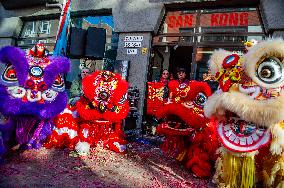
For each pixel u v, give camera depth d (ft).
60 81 12.45
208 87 11.53
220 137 9.59
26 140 12.78
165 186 10.05
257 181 9.91
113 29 24.79
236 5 21.07
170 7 23.07
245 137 9.21
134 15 23.61
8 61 11.79
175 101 11.82
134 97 21.22
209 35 21.71
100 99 12.83
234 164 9.39
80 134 13.44
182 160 12.76
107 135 14.33
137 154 14.64
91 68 27.45
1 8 31.42
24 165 10.77
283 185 9.06
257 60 8.66
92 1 25.63
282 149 8.91
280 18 18.89
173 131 12.10
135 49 23.43
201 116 11.36
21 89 11.57
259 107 8.46
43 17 29.76
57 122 13.70
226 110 9.44
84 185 9.30
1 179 9.02
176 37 22.91
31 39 30.27
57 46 23.22
